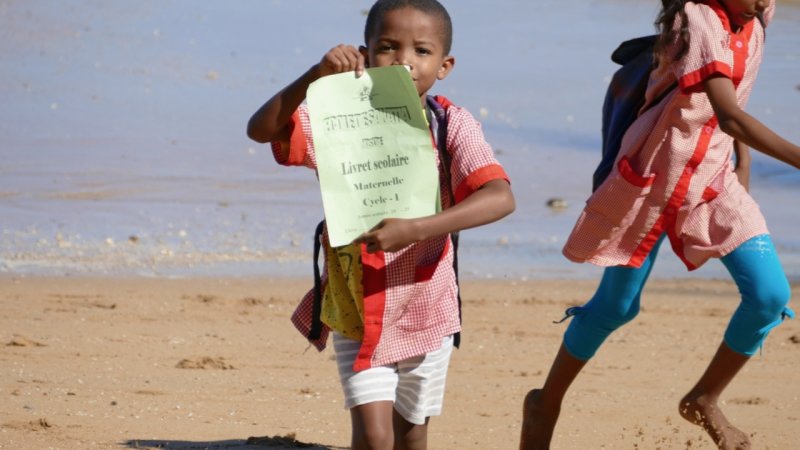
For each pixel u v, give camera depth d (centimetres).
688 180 1418
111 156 4228
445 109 1157
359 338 1151
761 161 4647
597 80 5878
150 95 5212
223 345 2317
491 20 7275
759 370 2245
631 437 1731
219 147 4472
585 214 1455
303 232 3453
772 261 1423
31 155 4172
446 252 1160
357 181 1100
